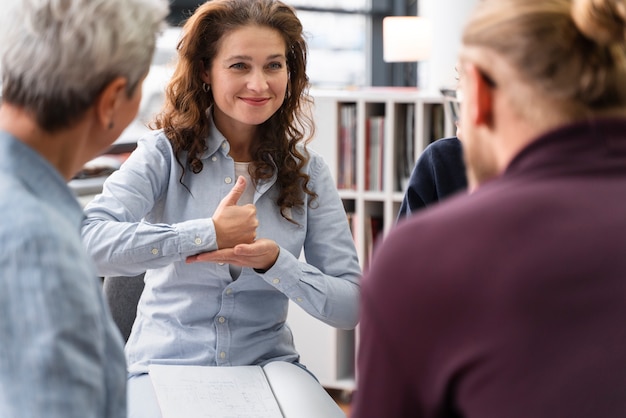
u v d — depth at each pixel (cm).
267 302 212
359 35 603
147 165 209
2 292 94
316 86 596
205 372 198
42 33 103
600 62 90
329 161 360
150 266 195
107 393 104
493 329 85
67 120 106
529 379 84
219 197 212
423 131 355
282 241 214
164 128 212
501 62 93
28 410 92
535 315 84
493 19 93
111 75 106
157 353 207
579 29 90
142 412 187
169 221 212
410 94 362
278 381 197
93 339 97
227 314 208
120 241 193
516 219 87
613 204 87
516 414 84
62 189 105
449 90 315
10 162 102
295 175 215
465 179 213
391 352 90
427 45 478
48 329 93
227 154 212
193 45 206
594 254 85
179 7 515
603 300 84
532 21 91
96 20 104
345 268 217
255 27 203
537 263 85
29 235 95
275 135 216
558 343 84
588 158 90
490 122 96
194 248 192
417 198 217
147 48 111
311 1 585
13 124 106
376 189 362
